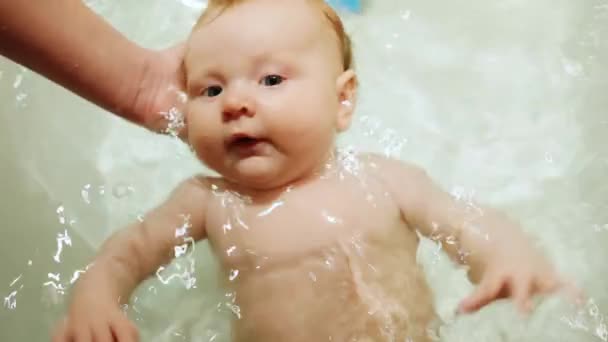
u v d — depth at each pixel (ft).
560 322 2.81
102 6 4.36
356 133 3.65
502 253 2.77
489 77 4.02
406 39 4.23
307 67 2.95
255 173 2.84
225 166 2.88
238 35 2.90
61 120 3.77
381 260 2.87
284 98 2.84
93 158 3.69
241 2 3.03
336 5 4.34
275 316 2.80
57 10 2.97
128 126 3.80
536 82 3.96
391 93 3.95
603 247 3.20
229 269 2.93
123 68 3.23
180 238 3.03
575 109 3.79
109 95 3.24
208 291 3.02
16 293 3.07
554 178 3.52
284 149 2.85
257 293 2.84
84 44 3.07
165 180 3.62
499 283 2.62
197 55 2.97
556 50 4.07
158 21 4.37
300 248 2.86
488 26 4.25
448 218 2.97
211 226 3.02
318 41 3.04
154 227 3.02
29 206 3.38
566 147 3.65
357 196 2.97
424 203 3.02
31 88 3.79
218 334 2.92
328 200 2.94
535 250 2.82
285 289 2.81
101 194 3.53
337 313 2.76
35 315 2.99
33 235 3.27
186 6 4.42
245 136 2.78
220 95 2.89
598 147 3.59
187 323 2.98
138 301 3.02
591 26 4.09
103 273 2.85
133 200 3.53
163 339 2.96
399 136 3.70
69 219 3.35
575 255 3.17
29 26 2.87
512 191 3.48
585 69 3.94
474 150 3.68
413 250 2.99
